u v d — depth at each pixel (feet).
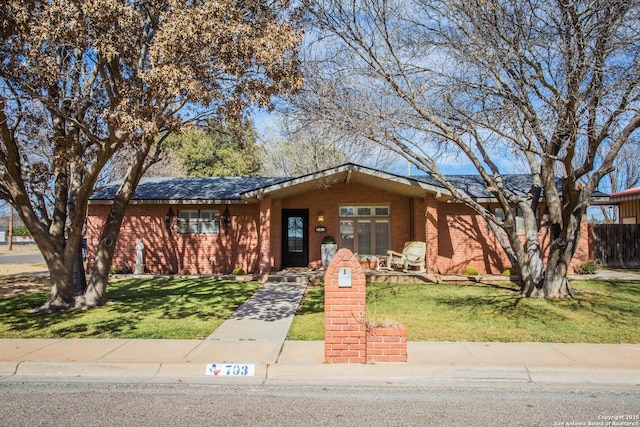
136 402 17.22
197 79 28.50
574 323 29.35
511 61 32.37
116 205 36.70
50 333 26.84
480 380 20.18
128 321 30.12
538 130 33.40
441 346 24.09
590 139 32.55
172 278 53.11
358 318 21.44
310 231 57.72
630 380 20.06
